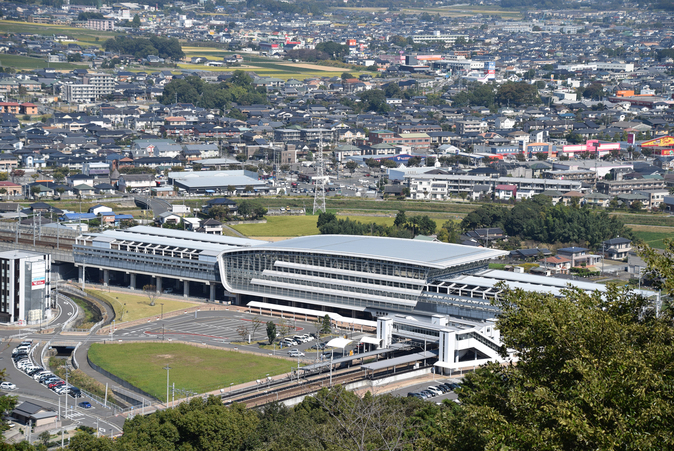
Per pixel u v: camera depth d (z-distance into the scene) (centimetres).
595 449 12012
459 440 14362
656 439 11712
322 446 19638
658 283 15250
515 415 13475
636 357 12656
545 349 13750
